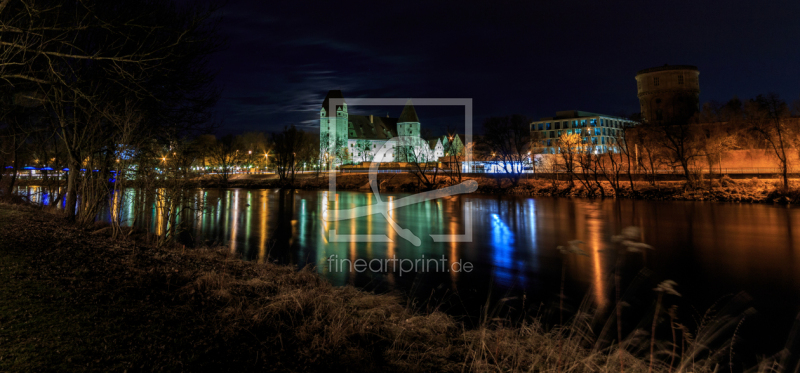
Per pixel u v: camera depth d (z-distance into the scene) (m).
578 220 28.55
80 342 4.13
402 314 7.39
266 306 6.16
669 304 10.82
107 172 15.16
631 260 16.28
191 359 4.10
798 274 14.13
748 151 50.12
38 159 23.58
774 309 10.48
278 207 39.44
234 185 79.44
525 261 15.93
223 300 6.38
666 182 47.16
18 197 25.02
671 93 85.56
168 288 6.62
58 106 12.92
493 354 5.54
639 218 28.94
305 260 15.81
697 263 15.78
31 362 3.63
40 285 5.72
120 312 5.09
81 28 8.98
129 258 8.39
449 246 19.20
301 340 5.16
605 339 8.02
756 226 24.52
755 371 6.88
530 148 69.50
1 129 14.73
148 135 12.97
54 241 9.30
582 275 13.86
